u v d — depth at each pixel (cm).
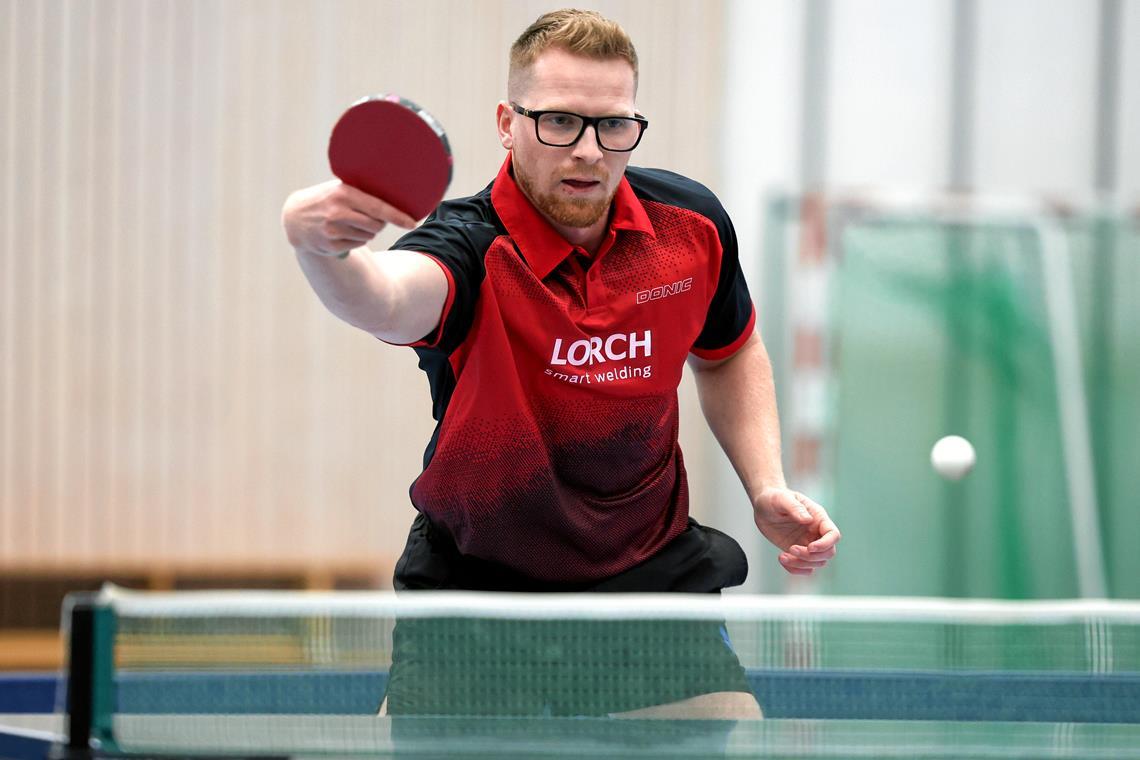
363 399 1717
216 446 1688
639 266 588
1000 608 521
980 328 1683
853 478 1662
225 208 1683
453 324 552
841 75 1781
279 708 474
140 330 1670
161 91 1666
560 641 492
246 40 1681
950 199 1698
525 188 572
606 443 588
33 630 1677
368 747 434
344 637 482
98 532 1666
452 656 489
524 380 577
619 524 606
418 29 1720
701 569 627
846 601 512
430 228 561
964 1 1781
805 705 522
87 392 1662
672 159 1767
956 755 453
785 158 1775
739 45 1781
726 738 464
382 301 493
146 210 1667
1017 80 1792
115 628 438
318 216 448
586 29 556
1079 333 1692
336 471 1712
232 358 1689
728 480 1742
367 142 437
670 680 498
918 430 1672
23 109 1642
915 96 1783
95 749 424
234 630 468
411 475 1728
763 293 1703
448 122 1725
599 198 561
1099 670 526
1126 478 1681
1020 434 1675
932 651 520
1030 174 1794
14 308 1648
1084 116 1798
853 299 1678
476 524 589
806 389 1672
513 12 1739
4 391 1650
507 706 490
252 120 1683
